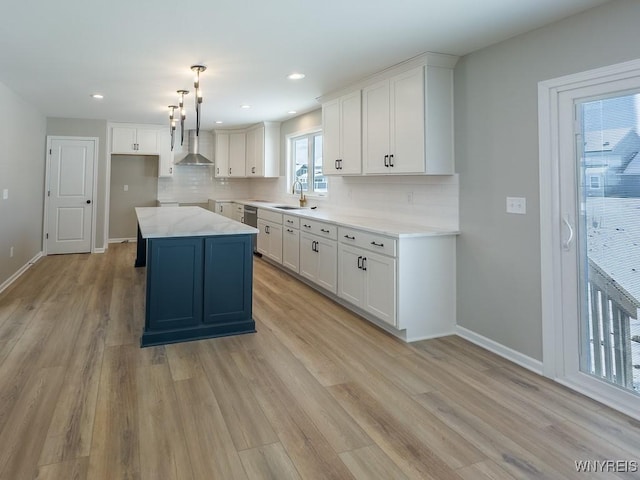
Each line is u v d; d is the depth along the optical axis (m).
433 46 3.06
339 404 2.30
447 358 2.95
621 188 2.31
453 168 3.37
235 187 8.79
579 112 2.50
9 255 4.80
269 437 1.99
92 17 2.68
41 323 3.52
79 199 6.80
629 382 2.31
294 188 6.60
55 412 2.16
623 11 2.22
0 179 4.40
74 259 6.34
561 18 2.52
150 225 3.51
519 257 2.85
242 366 2.78
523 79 2.78
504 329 2.98
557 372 2.63
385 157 3.75
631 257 2.28
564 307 2.60
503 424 2.13
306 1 2.43
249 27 2.80
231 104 5.38
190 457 1.83
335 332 3.46
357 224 3.79
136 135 7.44
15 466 1.74
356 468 1.78
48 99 5.20
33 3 2.50
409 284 3.24
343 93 4.40
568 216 2.55
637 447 1.95
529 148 2.75
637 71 2.17
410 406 2.29
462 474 1.75
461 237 3.34
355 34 2.89
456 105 3.33
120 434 1.99
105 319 3.65
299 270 5.04
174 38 3.03
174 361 2.83
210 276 3.29
